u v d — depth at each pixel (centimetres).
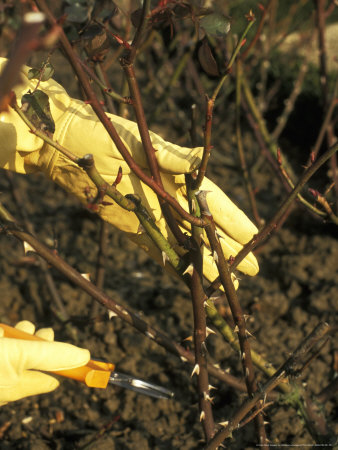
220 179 202
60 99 74
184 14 72
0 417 114
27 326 81
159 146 71
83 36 76
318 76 233
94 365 78
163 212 75
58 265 80
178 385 121
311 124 221
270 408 112
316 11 130
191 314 139
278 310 141
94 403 117
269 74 238
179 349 88
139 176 69
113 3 78
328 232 170
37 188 196
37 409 116
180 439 111
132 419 115
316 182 198
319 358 125
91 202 68
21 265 155
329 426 108
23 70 73
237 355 125
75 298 144
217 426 85
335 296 142
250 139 221
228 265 78
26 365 73
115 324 133
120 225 77
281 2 283
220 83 70
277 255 165
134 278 154
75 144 73
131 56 68
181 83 224
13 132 72
